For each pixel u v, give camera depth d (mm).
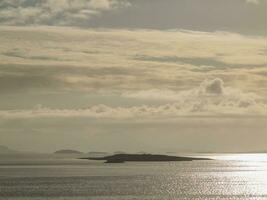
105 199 176125
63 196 184375
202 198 184750
